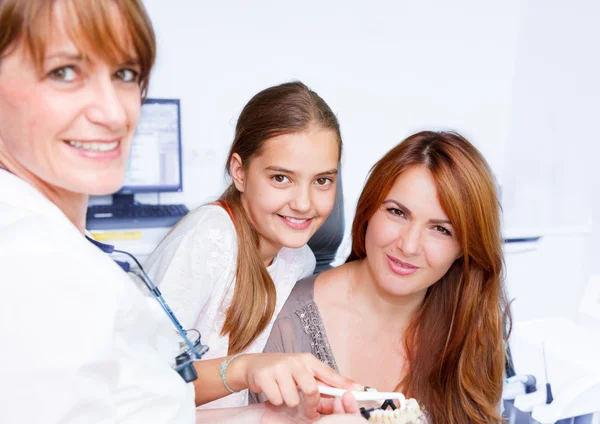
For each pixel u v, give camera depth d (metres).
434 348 0.96
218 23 2.16
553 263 2.56
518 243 2.50
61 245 0.38
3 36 0.36
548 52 2.60
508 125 2.64
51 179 0.41
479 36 2.51
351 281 1.00
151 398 0.43
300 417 0.66
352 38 2.34
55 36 0.37
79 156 0.41
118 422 0.40
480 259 0.89
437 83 2.51
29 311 0.34
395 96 2.45
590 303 1.69
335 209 1.48
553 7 2.56
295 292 1.01
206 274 0.88
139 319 0.44
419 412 0.66
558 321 1.56
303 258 1.09
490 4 2.49
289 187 0.84
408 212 0.83
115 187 0.43
